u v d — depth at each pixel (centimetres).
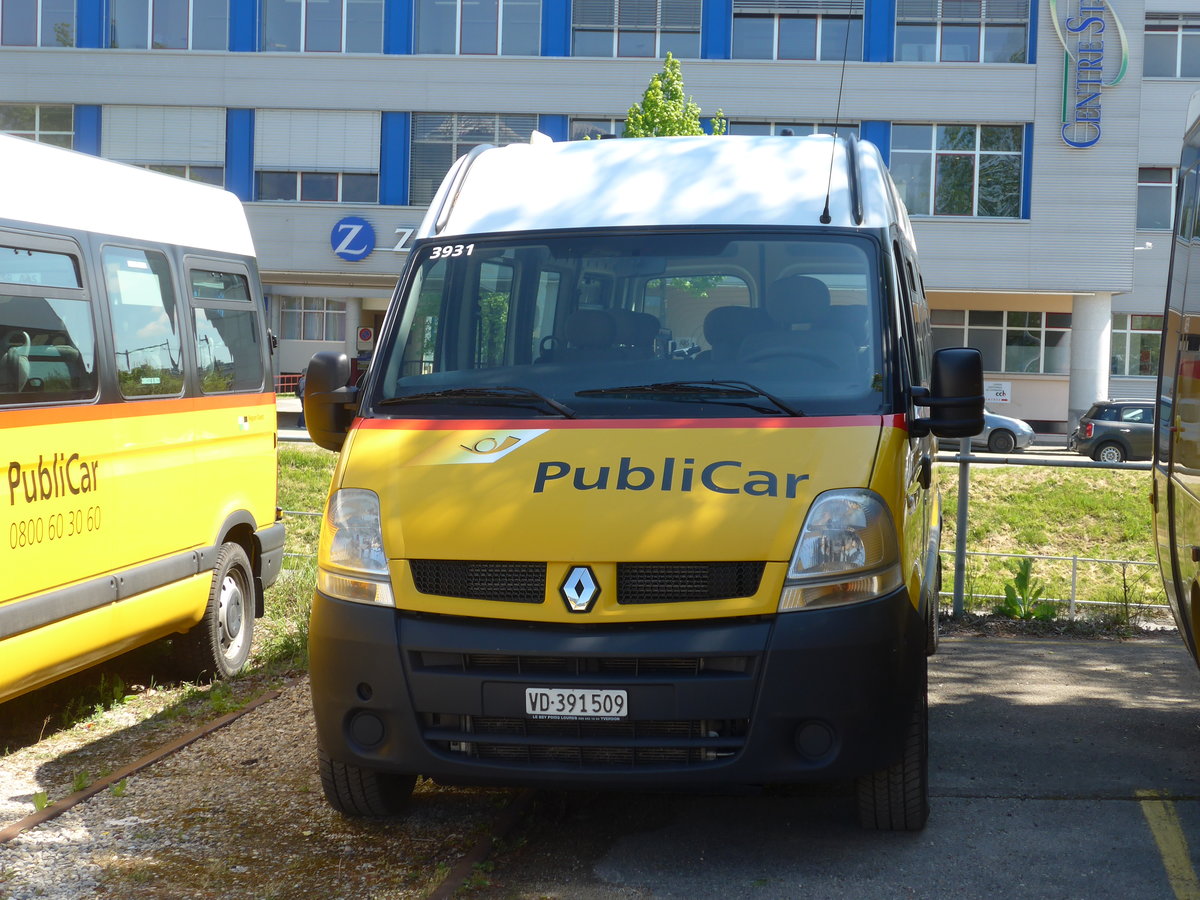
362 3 3394
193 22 3409
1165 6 3638
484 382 512
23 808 538
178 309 741
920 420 498
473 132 3400
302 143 3406
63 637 602
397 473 474
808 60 3341
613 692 433
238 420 806
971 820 517
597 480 457
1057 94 3316
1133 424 2802
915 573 489
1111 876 457
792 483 452
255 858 475
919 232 3369
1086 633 965
